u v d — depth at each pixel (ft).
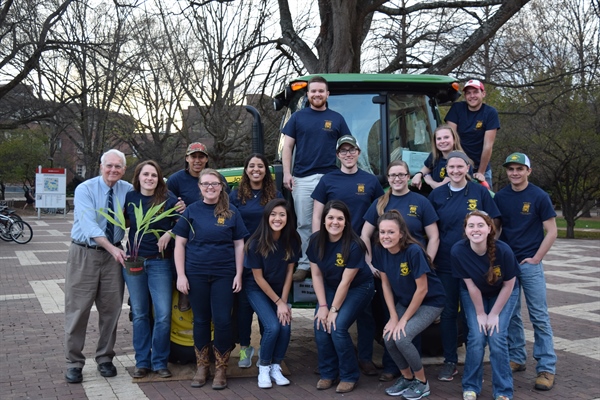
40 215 103.55
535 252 16.76
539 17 80.94
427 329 18.34
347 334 15.74
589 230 94.38
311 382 16.71
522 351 17.83
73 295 16.33
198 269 15.90
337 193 16.60
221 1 44.14
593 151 73.26
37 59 62.34
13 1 60.34
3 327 23.50
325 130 17.39
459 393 15.70
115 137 101.96
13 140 129.80
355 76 18.10
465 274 15.11
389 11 40.98
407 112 18.57
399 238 15.12
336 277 15.76
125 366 18.20
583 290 35.14
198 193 18.19
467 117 18.54
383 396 15.43
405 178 15.93
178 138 94.43
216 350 16.16
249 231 17.30
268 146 48.88
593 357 19.63
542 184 86.89
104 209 16.51
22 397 15.17
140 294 16.72
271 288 16.31
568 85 62.59
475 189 16.31
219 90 54.60
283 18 42.78
